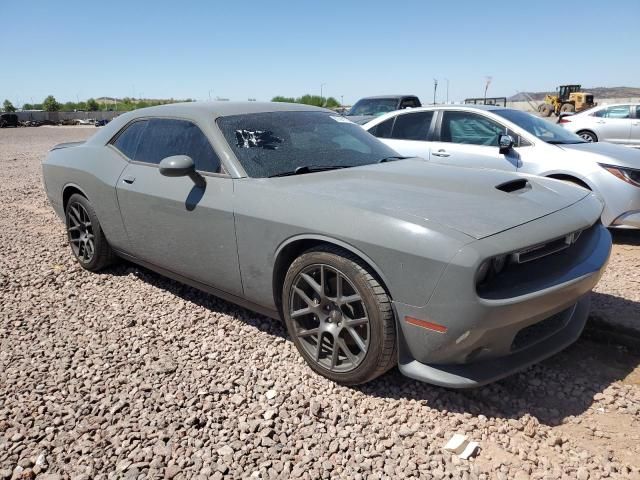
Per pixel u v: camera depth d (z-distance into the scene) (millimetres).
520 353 2803
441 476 2287
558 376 3100
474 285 2410
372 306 2701
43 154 18297
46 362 3316
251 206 3197
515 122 6293
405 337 2672
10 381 3084
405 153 6895
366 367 2789
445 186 3115
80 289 4566
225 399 2865
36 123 63688
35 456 2453
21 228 6879
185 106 4082
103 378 3107
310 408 2732
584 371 3160
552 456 2424
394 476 2293
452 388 2848
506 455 2434
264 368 3180
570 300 2807
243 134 3645
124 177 4180
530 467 2338
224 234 3379
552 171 5789
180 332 3678
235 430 2600
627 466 2332
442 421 2678
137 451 2459
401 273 2574
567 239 2822
